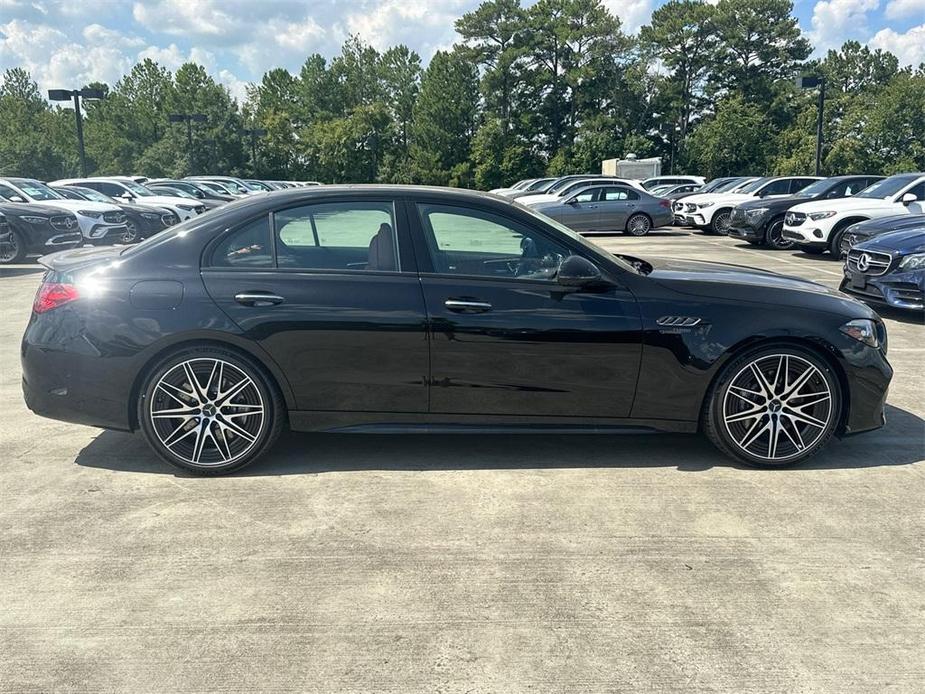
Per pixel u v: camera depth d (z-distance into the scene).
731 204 19.67
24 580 2.91
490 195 4.12
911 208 12.89
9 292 10.42
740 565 3.03
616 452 4.29
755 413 3.97
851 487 3.80
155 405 3.83
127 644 2.52
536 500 3.64
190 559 3.07
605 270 3.91
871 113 56.25
